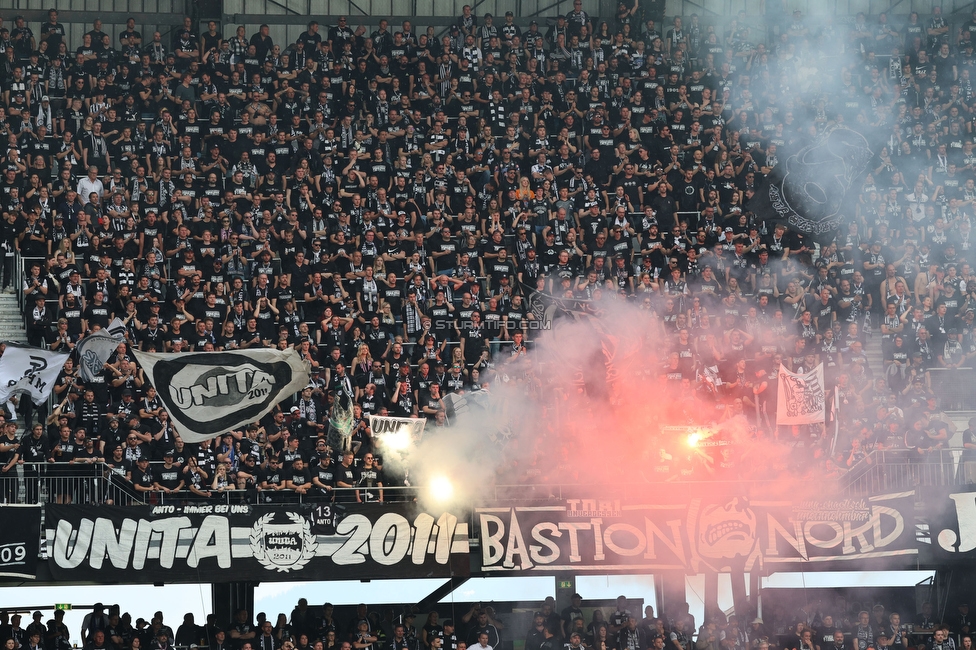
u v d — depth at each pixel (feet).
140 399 144.56
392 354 156.25
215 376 138.31
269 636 138.51
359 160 183.11
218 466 136.98
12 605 152.66
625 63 202.08
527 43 203.31
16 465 133.80
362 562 132.67
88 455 135.85
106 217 168.35
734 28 215.72
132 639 139.13
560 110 196.24
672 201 184.65
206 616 148.77
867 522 137.69
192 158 182.60
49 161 179.11
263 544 131.64
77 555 127.54
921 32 210.79
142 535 129.49
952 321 170.19
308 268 166.91
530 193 180.86
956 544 136.56
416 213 177.27
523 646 161.58
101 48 194.18
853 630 147.13
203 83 191.72
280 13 210.79
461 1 214.28
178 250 166.30
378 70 196.95
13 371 135.74
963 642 140.97
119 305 158.92
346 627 154.81
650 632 145.59
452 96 195.52
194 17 206.59
